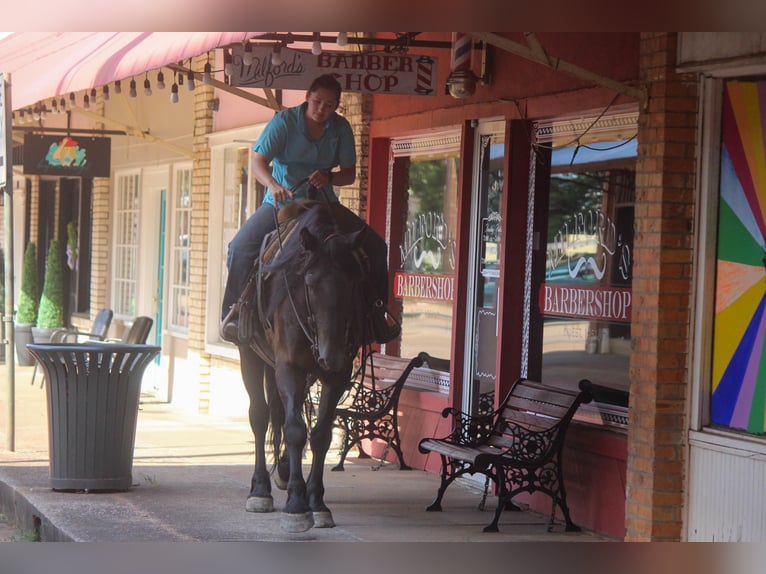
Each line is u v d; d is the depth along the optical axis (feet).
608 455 28.17
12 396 39.63
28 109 56.80
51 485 31.96
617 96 28.35
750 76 24.57
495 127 34.22
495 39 25.46
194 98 53.42
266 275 25.93
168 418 49.60
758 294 24.43
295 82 32.99
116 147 66.18
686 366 25.48
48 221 82.38
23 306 75.66
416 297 38.75
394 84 33.45
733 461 24.41
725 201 25.09
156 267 61.26
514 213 32.45
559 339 31.12
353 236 24.52
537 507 30.89
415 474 36.42
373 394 37.55
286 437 25.30
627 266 28.58
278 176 27.66
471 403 35.24
